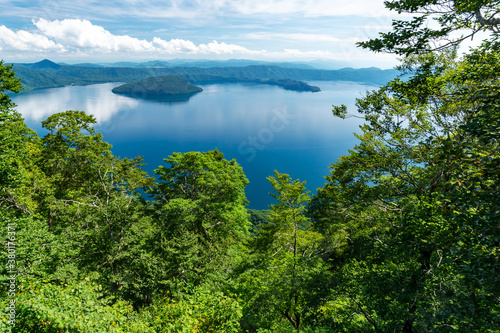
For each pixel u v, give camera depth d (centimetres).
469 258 440
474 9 587
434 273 830
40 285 940
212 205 2350
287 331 1281
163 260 1988
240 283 1616
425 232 835
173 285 1828
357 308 1114
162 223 2412
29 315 754
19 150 1605
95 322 788
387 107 1380
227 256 2280
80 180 3103
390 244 1070
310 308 1265
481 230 409
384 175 1421
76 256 1881
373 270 1050
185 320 857
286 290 1417
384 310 936
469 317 668
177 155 2720
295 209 1650
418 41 698
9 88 1748
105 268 1983
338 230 1589
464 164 462
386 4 716
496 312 612
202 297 1048
